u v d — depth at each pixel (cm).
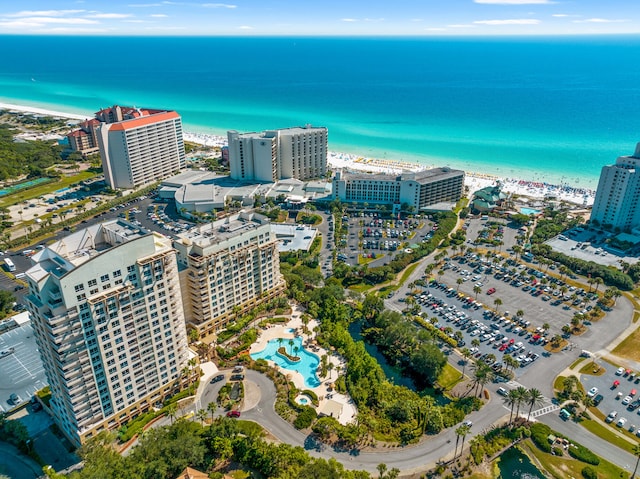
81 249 19500
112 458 18225
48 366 19012
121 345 19338
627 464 19688
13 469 19262
